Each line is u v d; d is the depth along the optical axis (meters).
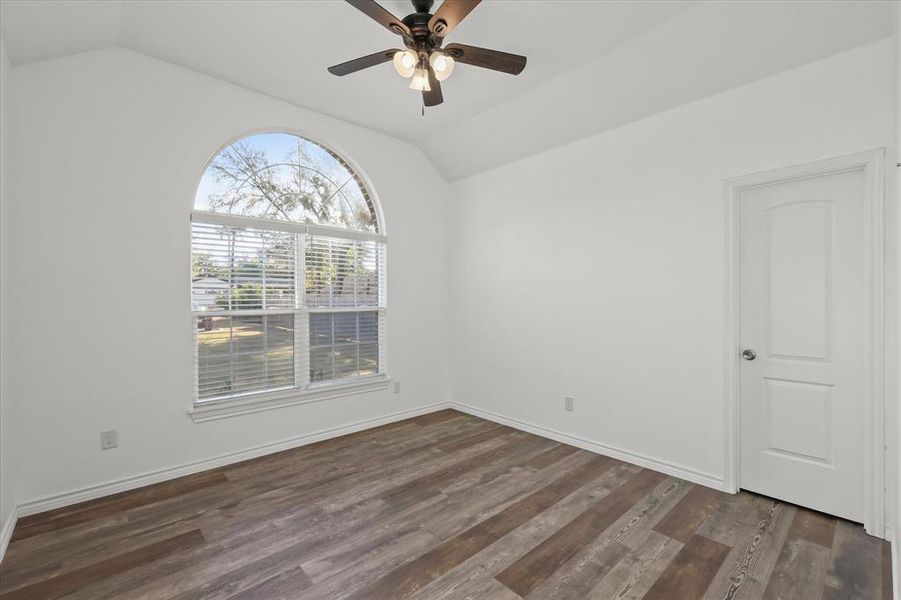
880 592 1.73
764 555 1.99
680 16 2.34
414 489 2.70
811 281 2.38
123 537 2.16
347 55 2.78
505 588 1.78
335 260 3.78
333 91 3.25
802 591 1.75
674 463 2.89
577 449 3.40
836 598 1.71
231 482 2.80
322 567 1.92
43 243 2.44
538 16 2.35
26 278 2.39
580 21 2.39
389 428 3.94
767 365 2.54
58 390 2.48
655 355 2.98
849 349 2.26
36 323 2.41
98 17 2.27
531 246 3.81
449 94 3.25
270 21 2.43
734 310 2.61
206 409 3.00
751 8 2.20
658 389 2.96
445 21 1.93
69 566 1.93
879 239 2.12
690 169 2.79
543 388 3.72
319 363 3.67
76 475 2.53
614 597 1.72
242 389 3.24
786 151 2.40
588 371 3.39
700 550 2.03
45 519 2.33
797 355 2.43
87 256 2.57
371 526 2.26
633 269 3.10
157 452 2.81
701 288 2.75
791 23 2.19
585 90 3.02
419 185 4.36
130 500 2.56
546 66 2.84
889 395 2.09
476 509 2.44
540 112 3.35
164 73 2.85
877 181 2.12
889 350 2.09
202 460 3.00
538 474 2.92
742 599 1.71
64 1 2.02
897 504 1.87
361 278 3.96
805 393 2.41
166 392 2.85
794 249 2.44
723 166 2.65
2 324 2.14
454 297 4.57
